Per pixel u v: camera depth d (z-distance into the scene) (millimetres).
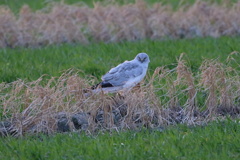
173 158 11617
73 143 12516
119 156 11656
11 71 18312
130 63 14727
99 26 22812
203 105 15125
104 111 13570
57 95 13914
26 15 23406
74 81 14156
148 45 21328
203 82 14727
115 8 23625
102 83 14297
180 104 15172
